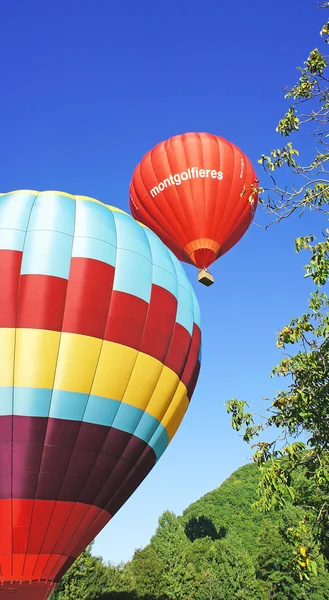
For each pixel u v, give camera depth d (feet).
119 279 40.75
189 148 70.95
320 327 34.32
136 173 74.95
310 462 29.89
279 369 32.78
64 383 36.65
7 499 34.86
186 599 142.72
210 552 182.09
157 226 71.77
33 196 42.60
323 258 26.66
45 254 38.70
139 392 40.27
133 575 147.33
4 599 34.40
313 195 26.43
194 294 49.78
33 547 35.35
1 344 36.19
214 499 337.31
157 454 43.93
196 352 47.55
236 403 33.12
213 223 68.49
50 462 35.91
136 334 40.37
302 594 143.74
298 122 27.86
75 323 37.73
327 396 31.07
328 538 31.01
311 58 28.27
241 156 73.36
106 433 38.34
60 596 122.83
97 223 42.19
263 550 159.63
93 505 38.11
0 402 35.55
